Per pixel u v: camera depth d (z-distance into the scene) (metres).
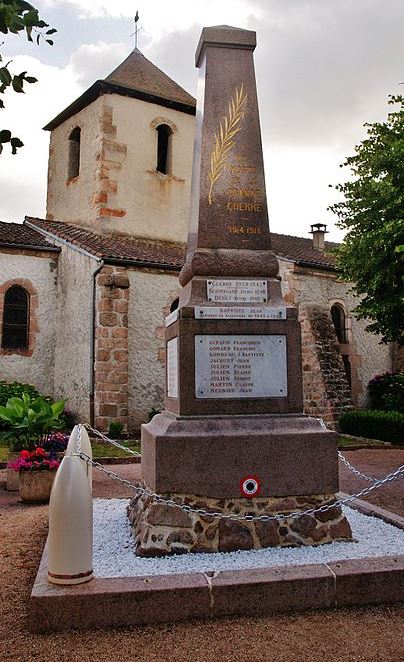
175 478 4.45
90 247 14.42
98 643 3.27
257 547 4.41
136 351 14.68
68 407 14.81
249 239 5.18
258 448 4.55
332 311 17.64
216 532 4.40
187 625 3.48
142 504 4.89
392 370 19.02
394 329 13.19
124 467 9.72
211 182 5.21
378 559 4.00
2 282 15.26
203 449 4.49
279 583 3.66
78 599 3.43
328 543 4.53
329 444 4.66
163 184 18.81
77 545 3.59
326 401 15.21
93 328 13.78
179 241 19.02
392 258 11.98
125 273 14.15
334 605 3.71
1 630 3.44
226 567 3.98
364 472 9.40
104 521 5.46
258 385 4.83
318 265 16.72
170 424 4.59
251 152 5.32
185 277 5.30
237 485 4.50
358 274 12.79
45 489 7.15
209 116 5.31
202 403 4.72
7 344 15.34
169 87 19.98
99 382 13.45
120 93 18.05
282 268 16.72
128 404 14.38
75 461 3.78
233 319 4.86
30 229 17.58
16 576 4.34
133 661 3.07
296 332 4.96
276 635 3.35
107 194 17.59
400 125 12.06
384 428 13.55
